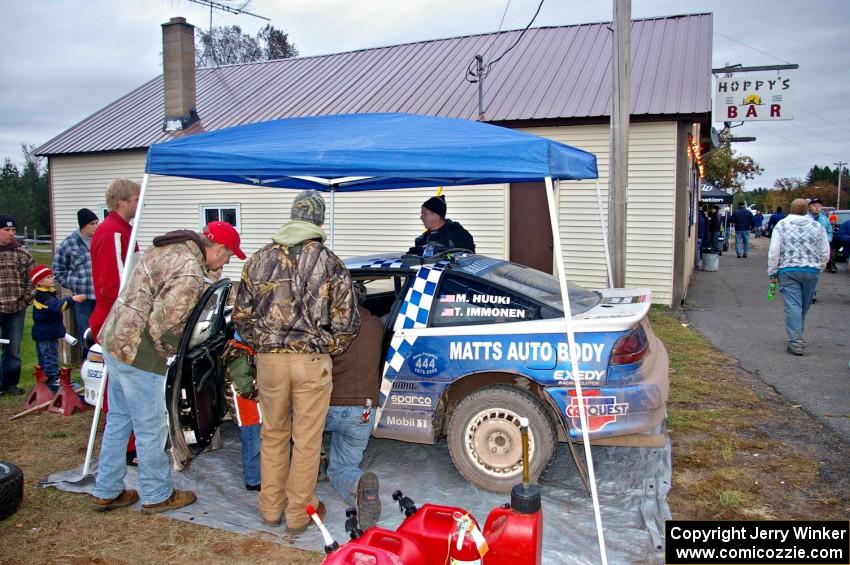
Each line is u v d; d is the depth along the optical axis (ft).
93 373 16.62
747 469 14.58
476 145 11.51
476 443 13.57
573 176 12.62
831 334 28.63
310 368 11.50
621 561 10.80
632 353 12.85
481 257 16.40
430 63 46.88
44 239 135.13
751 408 18.74
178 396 12.06
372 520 11.18
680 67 37.65
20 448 16.31
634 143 35.40
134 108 55.42
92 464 15.15
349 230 43.65
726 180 106.52
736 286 45.78
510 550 8.43
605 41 43.06
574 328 12.98
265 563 10.91
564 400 12.98
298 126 15.99
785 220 24.95
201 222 48.47
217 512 12.81
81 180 52.26
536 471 13.15
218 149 13.20
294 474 11.77
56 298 21.03
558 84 39.01
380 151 11.96
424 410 13.88
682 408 18.81
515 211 39.09
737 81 46.24
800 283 24.68
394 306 14.48
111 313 12.21
